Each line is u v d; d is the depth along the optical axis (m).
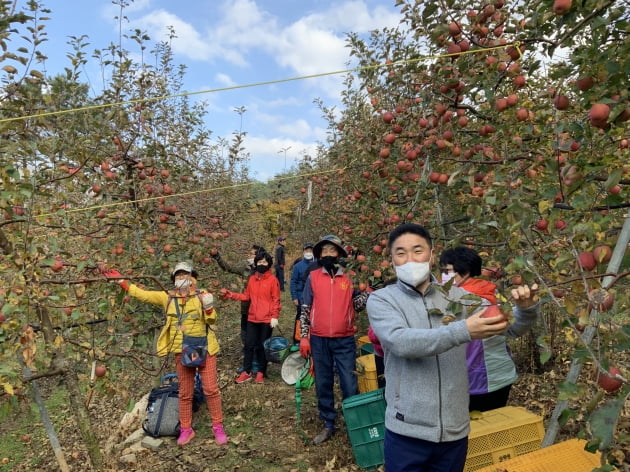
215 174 7.19
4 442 4.78
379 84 3.85
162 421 4.30
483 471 2.23
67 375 2.93
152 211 4.74
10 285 2.42
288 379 4.70
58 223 3.42
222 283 6.15
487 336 1.63
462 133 3.48
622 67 1.69
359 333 6.40
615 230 2.22
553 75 2.08
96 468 2.99
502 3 2.78
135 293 3.93
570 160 2.16
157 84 5.57
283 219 9.35
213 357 4.23
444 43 2.84
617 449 1.45
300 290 6.08
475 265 2.75
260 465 3.77
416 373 1.95
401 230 2.04
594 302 1.41
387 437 2.07
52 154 2.95
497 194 2.00
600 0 1.76
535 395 4.55
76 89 3.76
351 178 4.40
